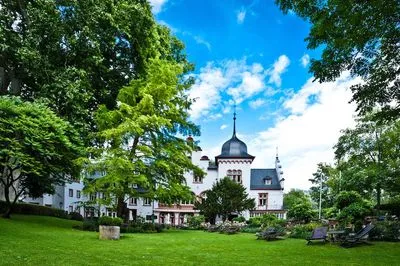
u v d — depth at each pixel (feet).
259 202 212.23
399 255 44.96
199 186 214.28
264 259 40.27
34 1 73.10
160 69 84.64
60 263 29.66
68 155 70.69
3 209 79.00
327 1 41.91
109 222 57.57
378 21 39.60
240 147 216.74
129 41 87.30
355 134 125.39
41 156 64.85
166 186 84.38
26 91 87.10
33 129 58.95
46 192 96.12
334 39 42.93
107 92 84.53
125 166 75.66
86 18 74.08
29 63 69.62
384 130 119.34
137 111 81.25
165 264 33.24
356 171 125.49
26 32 73.41
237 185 162.91
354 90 56.65
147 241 56.75
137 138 82.84
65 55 77.56
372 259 41.45
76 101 71.26
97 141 85.97
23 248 36.32
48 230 60.34
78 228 71.82
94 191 77.92
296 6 43.62
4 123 58.70
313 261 39.29
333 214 112.16
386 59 50.62
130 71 90.89
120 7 81.00
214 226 108.06
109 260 33.37
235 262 37.09
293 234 75.15
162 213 219.61
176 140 91.04
